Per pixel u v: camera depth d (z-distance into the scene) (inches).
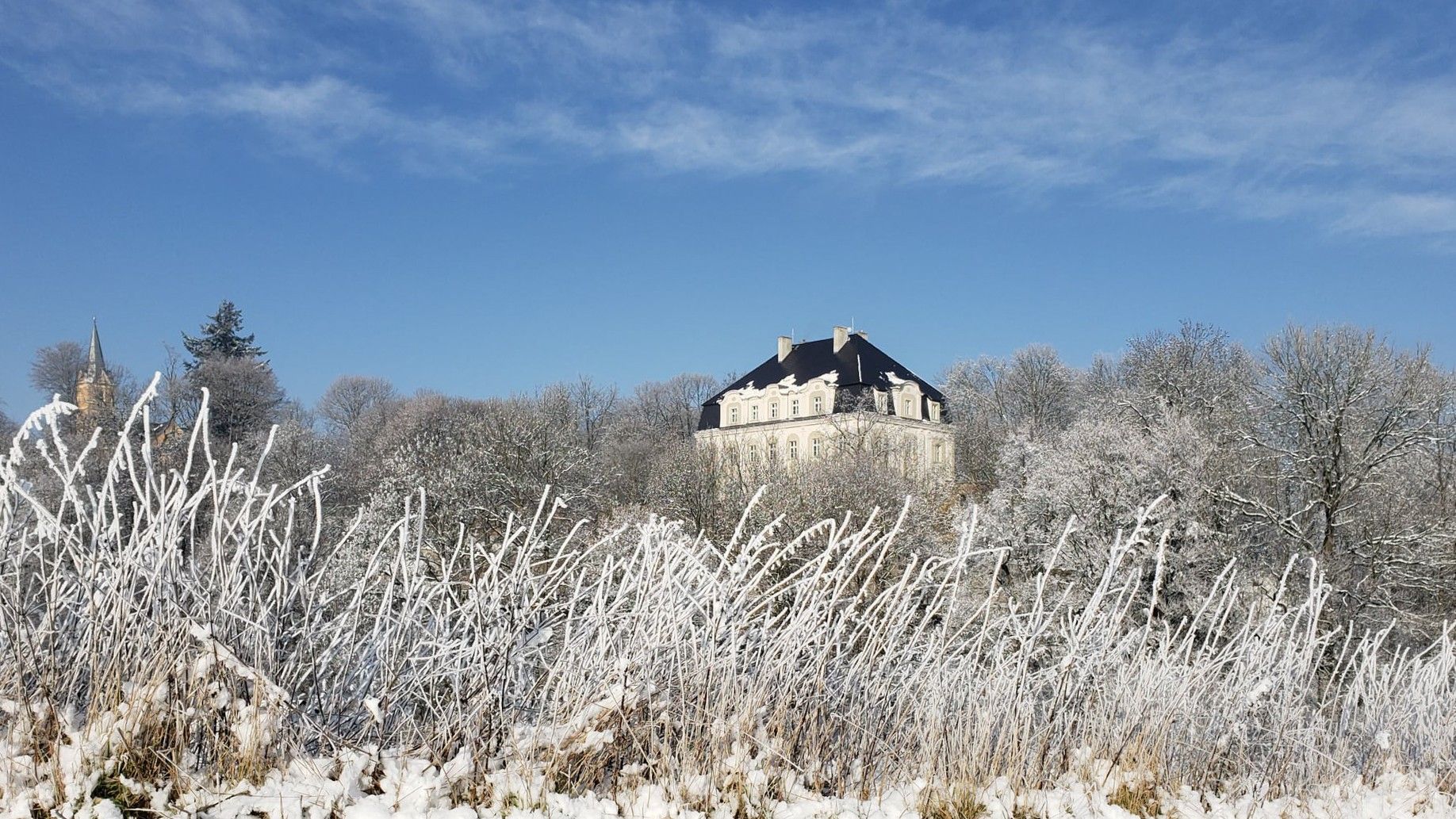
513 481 1213.1
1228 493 1051.9
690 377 3742.6
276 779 158.4
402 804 159.6
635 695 185.2
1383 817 224.8
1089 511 984.3
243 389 2281.0
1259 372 1228.5
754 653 208.1
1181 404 1482.5
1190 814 214.7
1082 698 228.7
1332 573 974.4
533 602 192.1
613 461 2113.7
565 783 177.6
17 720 154.9
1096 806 205.8
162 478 167.0
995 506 1120.8
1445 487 1277.1
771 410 2623.0
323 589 209.3
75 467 160.4
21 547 158.2
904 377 2618.1
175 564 167.3
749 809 177.8
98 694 156.1
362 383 3516.2
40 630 159.2
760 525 1187.9
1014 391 2687.0
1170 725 224.8
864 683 214.8
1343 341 1129.4
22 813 140.6
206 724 159.2
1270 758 241.6
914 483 1459.2
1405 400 1103.6
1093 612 228.1
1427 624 978.7
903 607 218.1
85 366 2122.3
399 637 183.2
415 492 1102.4
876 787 203.6
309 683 181.5
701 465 1584.6
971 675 224.1
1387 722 261.6
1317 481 1109.1
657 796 174.9
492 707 180.7
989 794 200.5
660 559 206.1
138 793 146.7
